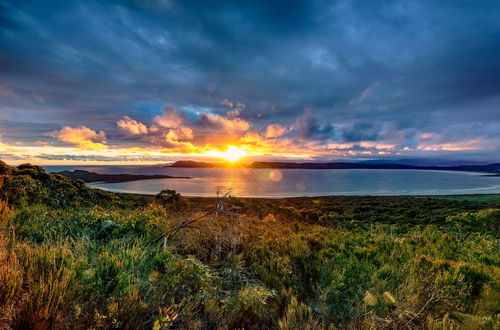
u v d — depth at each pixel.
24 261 2.67
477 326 2.73
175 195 13.37
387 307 2.93
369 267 4.21
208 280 3.03
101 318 2.04
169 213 7.94
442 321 2.66
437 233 7.96
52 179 12.45
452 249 6.29
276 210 13.44
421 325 2.78
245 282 3.58
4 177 8.31
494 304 3.29
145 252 3.44
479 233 8.27
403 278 3.81
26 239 3.62
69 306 2.20
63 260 2.68
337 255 4.77
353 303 3.18
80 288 2.44
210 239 4.71
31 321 1.85
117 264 2.77
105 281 2.61
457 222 9.48
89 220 4.85
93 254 3.34
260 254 4.53
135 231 4.93
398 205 37.91
